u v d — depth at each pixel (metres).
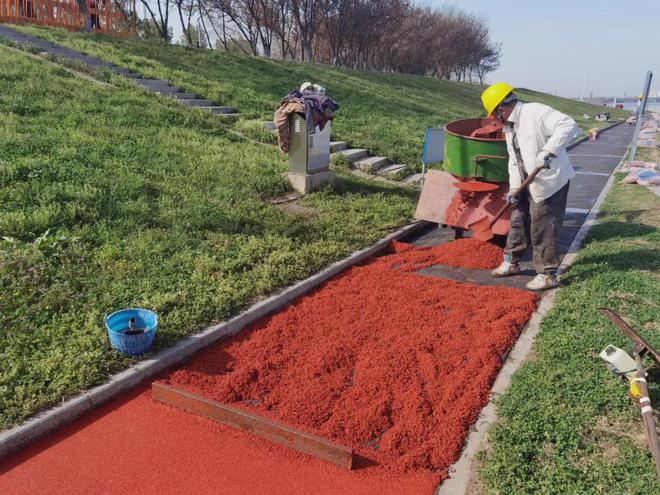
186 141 9.48
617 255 6.05
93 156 7.42
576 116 40.44
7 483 2.78
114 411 3.42
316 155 8.62
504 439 3.10
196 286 4.82
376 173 11.03
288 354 4.13
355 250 6.37
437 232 7.92
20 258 4.66
